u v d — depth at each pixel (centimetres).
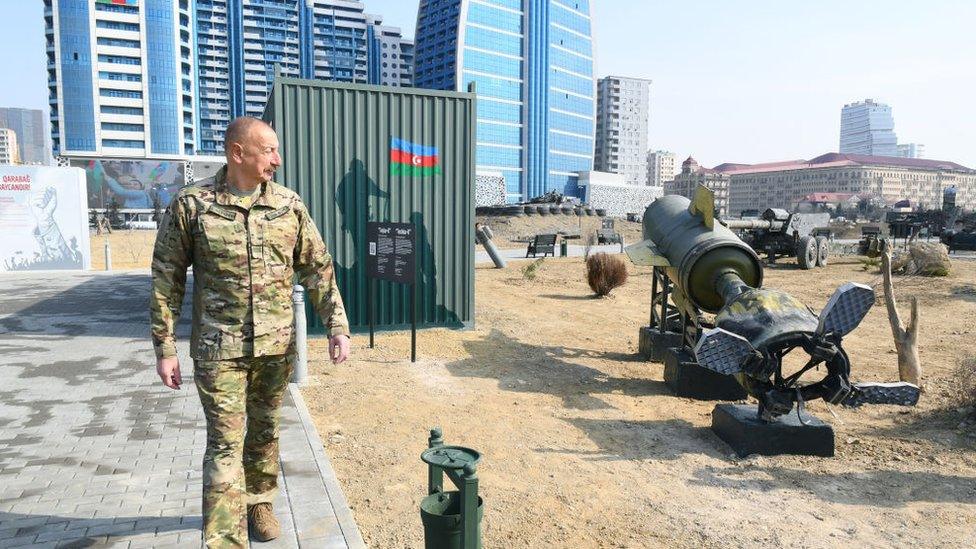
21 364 775
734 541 382
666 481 472
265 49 15475
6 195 1939
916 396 502
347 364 801
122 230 6069
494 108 14875
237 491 291
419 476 462
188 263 294
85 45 10638
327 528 362
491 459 503
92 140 10775
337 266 965
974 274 1906
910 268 1888
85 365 772
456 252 1032
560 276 1991
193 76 11925
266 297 294
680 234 758
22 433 524
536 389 716
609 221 5272
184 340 912
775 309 533
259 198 292
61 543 338
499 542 374
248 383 316
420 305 1026
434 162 1002
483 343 951
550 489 451
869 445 552
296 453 479
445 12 14688
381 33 17738
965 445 548
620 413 638
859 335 1053
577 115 16862
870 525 405
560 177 16275
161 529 356
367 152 964
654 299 895
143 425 547
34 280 1739
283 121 917
